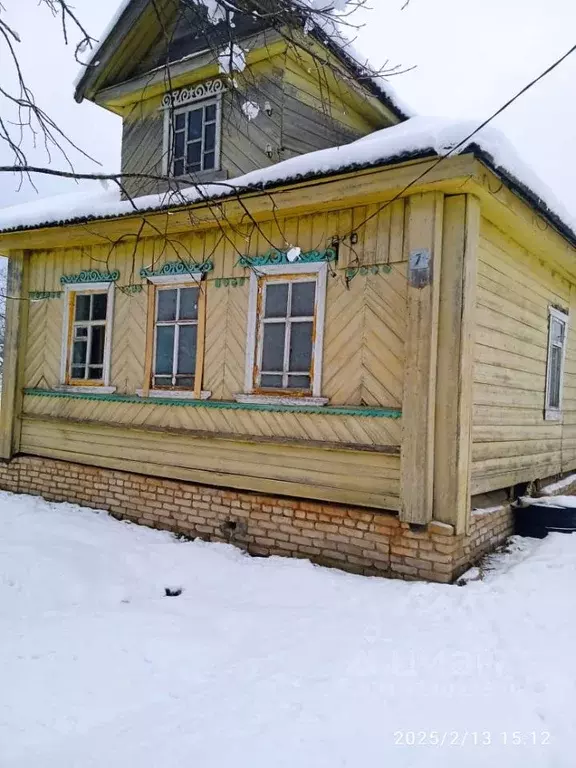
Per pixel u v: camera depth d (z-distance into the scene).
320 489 5.42
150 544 5.82
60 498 7.39
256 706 2.98
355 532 5.20
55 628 3.95
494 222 5.59
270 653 3.60
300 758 2.55
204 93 6.93
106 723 2.89
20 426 7.91
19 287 7.83
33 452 7.77
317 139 6.80
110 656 3.58
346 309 5.36
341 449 5.26
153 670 3.44
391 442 5.05
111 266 7.07
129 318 6.88
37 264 7.84
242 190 5.12
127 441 6.85
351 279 5.34
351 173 4.83
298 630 3.95
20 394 7.88
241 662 3.49
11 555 5.20
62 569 4.96
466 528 4.95
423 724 2.83
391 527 5.01
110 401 6.98
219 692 3.14
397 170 4.71
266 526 5.72
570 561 5.29
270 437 5.68
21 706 3.01
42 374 7.73
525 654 3.56
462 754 2.62
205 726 2.81
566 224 5.91
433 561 4.79
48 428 7.62
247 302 5.97
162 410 6.53
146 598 4.66
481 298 5.44
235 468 5.98
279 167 5.14
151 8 6.85
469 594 4.46
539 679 3.26
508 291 6.05
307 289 5.65
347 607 4.34
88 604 4.48
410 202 4.96
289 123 6.43
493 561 5.49
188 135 7.09
